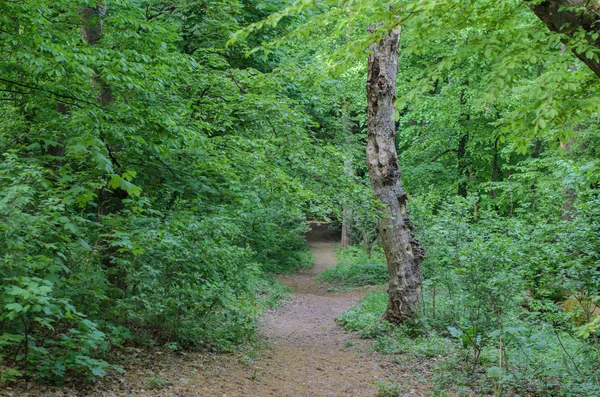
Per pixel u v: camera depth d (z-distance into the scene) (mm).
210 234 8086
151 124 6953
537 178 17531
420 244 11266
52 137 6711
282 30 13086
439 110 20281
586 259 6555
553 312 7184
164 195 8500
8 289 4125
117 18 7594
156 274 7000
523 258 7297
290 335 11258
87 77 7277
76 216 5551
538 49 4914
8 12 5902
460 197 10148
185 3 11211
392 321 10898
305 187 10125
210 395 5746
